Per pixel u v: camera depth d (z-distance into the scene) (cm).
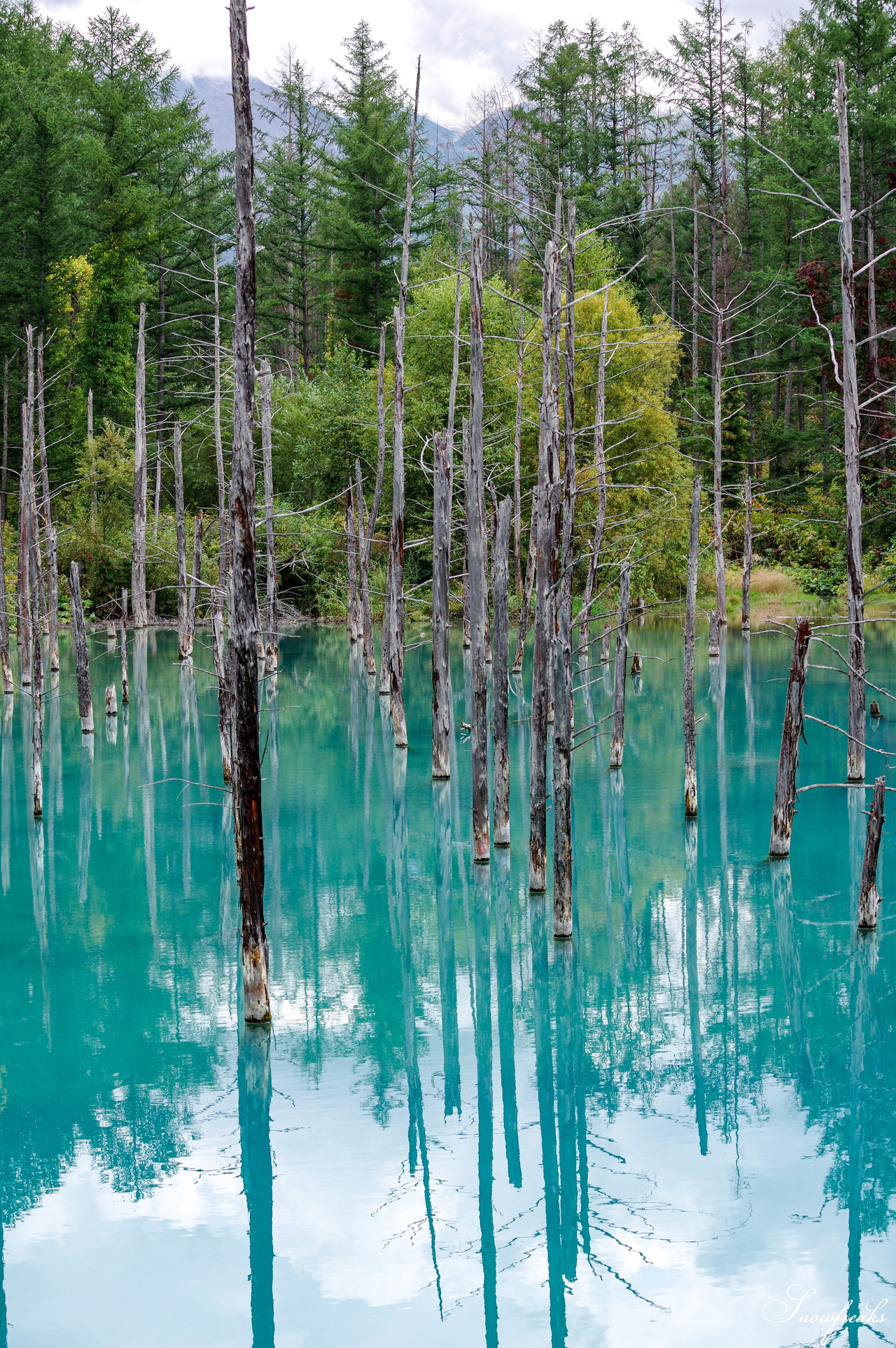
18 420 5912
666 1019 1210
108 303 6109
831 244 5622
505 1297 774
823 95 5553
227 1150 977
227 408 5247
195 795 2180
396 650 2581
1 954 1416
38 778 2014
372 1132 1002
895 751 2350
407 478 4806
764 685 3266
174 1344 729
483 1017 1233
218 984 1327
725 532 5325
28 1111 1040
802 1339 726
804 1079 1073
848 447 1973
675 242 7369
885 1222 850
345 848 1850
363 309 6794
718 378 4278
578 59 6944
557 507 1395
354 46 6600
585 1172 930
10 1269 815
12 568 4762
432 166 6159
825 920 1477
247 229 1034
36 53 6588
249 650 1094
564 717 1411
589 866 1719
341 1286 794
